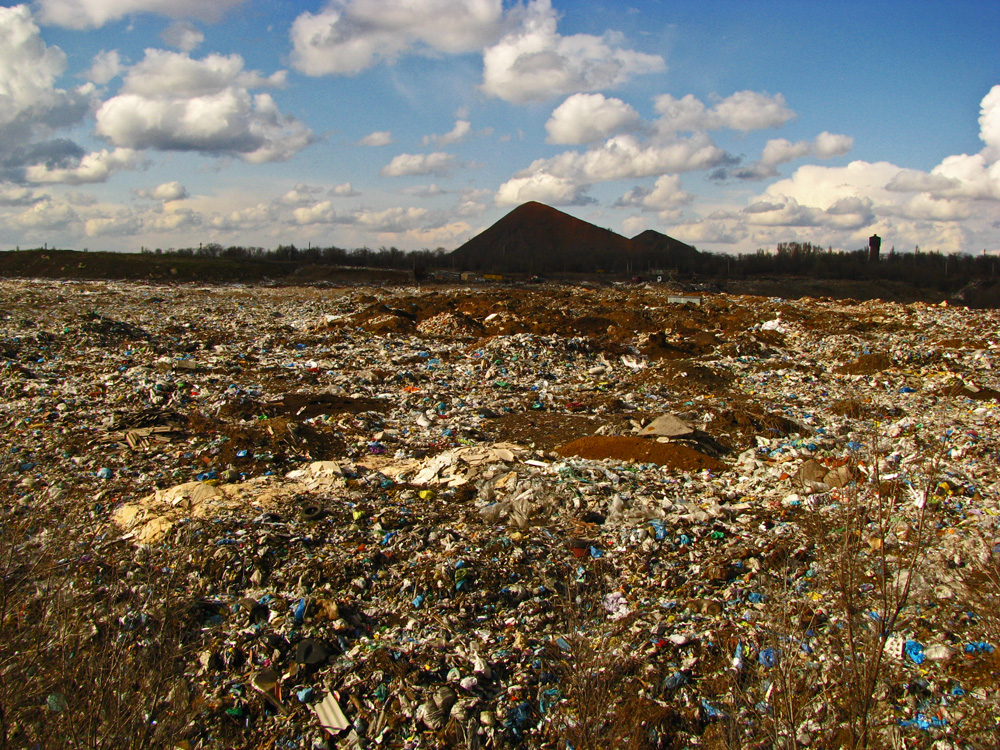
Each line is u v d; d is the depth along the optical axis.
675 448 9.88
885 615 4.05
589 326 25.31
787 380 16.47
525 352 18.91
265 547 6.69
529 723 4.66
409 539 6.99
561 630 5.66
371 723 4.71
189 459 9.92
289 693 4.97
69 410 12.11
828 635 4.98
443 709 4.73
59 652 4.67
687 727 4.50
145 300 35.34
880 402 13.24
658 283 78.94
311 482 8.86
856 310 27.36
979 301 75.50
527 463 9.49
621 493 8.13
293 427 10.96
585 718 4.29
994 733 3.82
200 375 15.71
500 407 13.77
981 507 7.14
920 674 4.48
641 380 16.77
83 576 6.23
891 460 8.81
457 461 9.42
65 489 8.63
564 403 14.22
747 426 11.35
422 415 12.79
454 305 30.16
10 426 11.08
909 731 3.99
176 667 5.12
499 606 6.02
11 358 16.16
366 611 5.94
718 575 6.34
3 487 8.61
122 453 9.96
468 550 6.76
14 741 3.84
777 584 6.05
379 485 8.83
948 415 11.79
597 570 6.60
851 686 4.09
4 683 4.07
